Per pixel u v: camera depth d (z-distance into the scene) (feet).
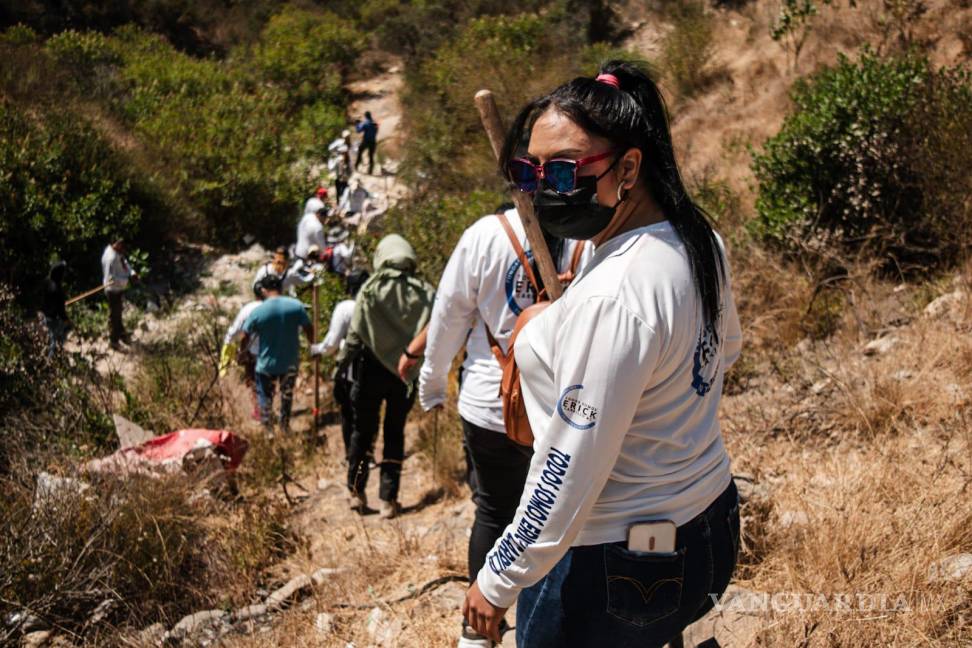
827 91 25.21
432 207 37.04
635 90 5.60
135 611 13.57
